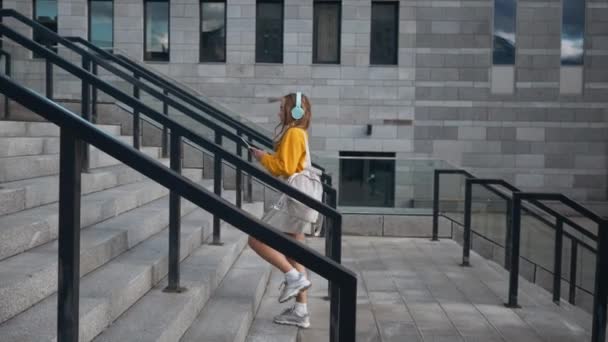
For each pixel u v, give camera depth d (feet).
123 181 19.75
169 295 12.05
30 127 19.53
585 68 50.29
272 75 50.39
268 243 6.21
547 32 50.19
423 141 50.52
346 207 32.68
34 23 20.57
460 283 21.35
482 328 16.08
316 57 51.31
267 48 51.21
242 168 13.02
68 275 6.25
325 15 51.24
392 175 32.50
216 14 51.29
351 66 50.31
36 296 9.40
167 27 51.37
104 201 15.23
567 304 20.49
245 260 18.43
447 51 50.21
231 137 18.75
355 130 50.42
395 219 32.12
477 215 29.30
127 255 13.37
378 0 50.24
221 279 15.60
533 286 21.50
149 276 12.39
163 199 20.18
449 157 50.52
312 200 13.56
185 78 50.52
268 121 50.37
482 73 50.29
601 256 14.74
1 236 10.19
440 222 31.86
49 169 16.66
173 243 12.34
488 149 50.55
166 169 6.52
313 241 28.32
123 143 6.45
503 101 50.37
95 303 9.55
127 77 20.70
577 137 50.47
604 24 50.08
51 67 24.26
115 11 50.24
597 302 14.78
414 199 32.37
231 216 6.34
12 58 29.09
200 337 11.14
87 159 17.47
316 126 50.47
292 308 14.19
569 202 15.66
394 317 17.01
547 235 24.49
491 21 49.98
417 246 29.27
